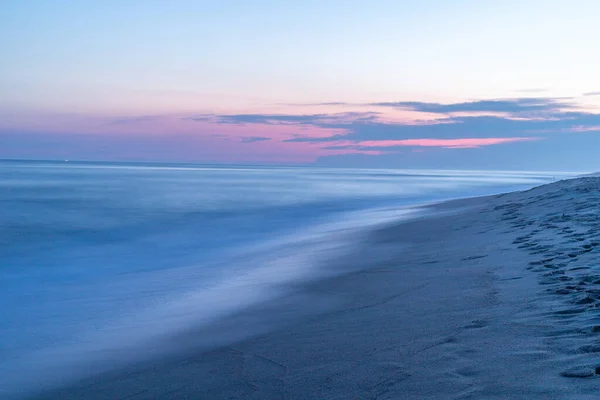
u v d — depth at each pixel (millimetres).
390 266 10273
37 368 6000
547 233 10922
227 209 28516
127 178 72875
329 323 6547
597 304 5246
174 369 5523
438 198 36625
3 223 21422
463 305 6316
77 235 19094
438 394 3748
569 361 3896
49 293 10344
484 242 11406
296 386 4465
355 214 25328
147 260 14438
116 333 7305
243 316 7582
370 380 4285
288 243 16172
